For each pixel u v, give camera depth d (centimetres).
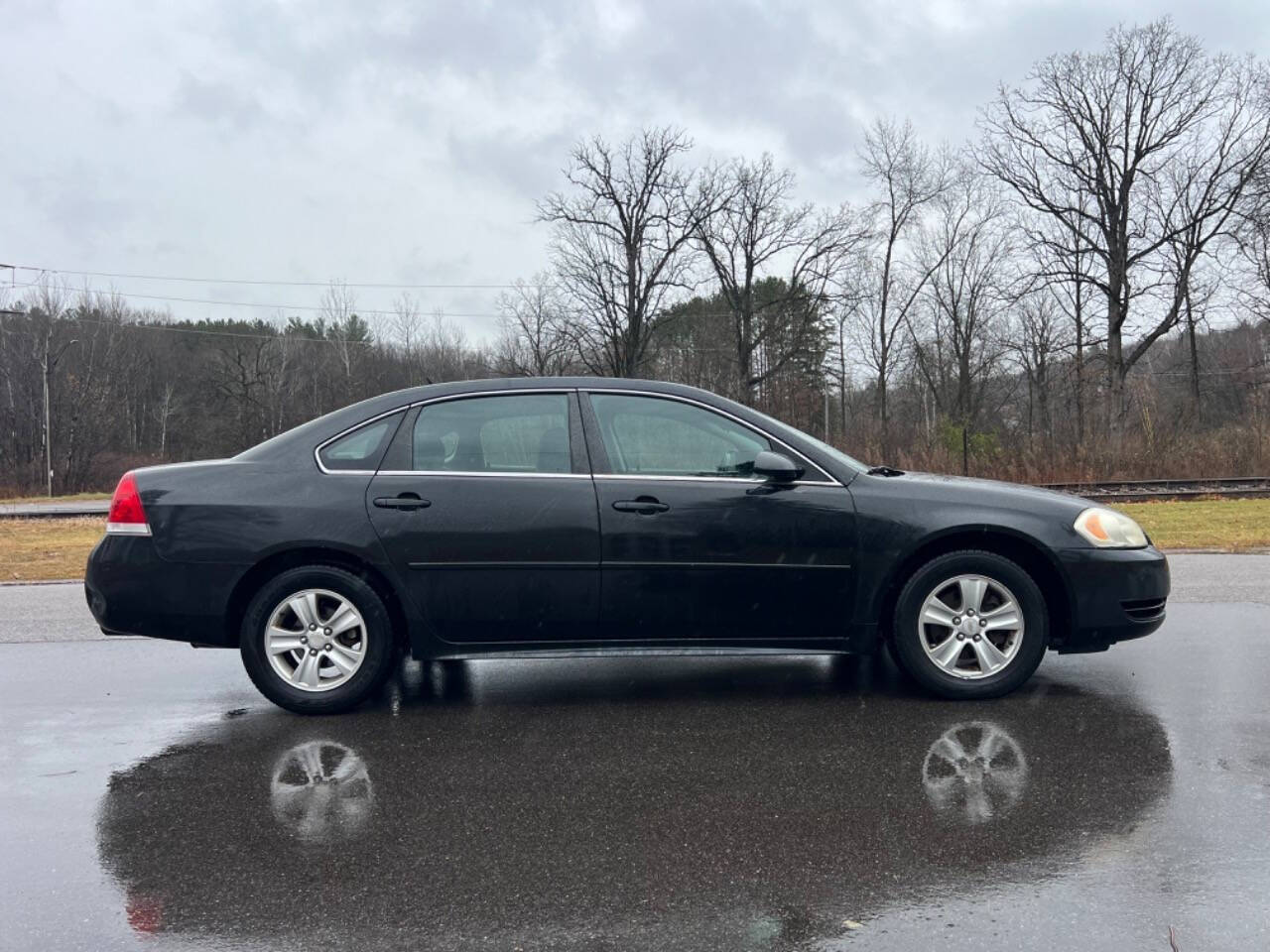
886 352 4591
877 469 490
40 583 926
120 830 322
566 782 361
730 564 446
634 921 256
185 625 443
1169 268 3584
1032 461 2492
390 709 464
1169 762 370
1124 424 2642
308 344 6838
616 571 444
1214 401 4388
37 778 373
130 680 530
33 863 297
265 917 261
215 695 498
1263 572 835
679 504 446
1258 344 4416
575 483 449
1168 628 614
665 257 4222
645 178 4166
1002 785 348
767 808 333
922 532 448
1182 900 260
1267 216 3406
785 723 430
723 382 4666
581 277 4244
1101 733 407
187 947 245
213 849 306
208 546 439
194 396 6912
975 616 457
